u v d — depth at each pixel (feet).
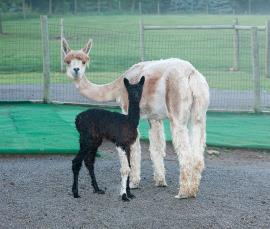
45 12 208.74
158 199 33.35
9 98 66.39
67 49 37.29
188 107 32.78
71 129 50.11
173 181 37.50
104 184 36.24
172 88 32.78
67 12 212.64
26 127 50.83
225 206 32.19
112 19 185.37
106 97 36.32
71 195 33.81
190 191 33.09
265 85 83.71
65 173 38.50
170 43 128.98
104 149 45.60
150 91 33.68
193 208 31.65
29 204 31.96
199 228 28.71
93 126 33.09
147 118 34.81
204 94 32.99
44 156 42.91
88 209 31.35
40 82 84.23
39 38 136.05
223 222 29.60
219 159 44.04
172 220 29.73
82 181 36.83
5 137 47.09
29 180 36.68
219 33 141.08
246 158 44.55
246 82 85.51
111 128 32.65
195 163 32.68
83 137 33.24
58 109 60.08
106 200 33.01
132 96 32.53
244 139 49.03
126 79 32.65
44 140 46.09
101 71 98.99
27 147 43.75
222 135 50.44
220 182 37.24
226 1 228.22
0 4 206.08
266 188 36.01
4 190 34.47
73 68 36.35
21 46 124.77
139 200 33.09
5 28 154.71
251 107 62.90
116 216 30.25
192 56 115.14
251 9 230.27
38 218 29.76
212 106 63.52
